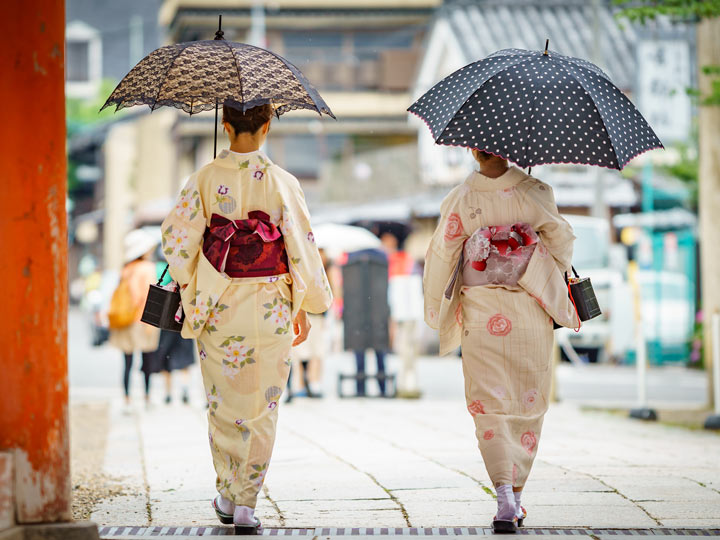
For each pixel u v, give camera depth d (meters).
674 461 13.13
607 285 34.53
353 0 55.59
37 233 7.79
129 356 20.94
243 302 8.40
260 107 8.66
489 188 8.82
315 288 8.70
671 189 44.88
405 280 24.05
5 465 7.63
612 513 9.48
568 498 10.26
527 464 8.69
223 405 8.53
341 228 29.97
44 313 7.82
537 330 8.74
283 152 56.94
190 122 54.69
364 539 8.27
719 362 18.39
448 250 8.91
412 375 24.02
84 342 47.41
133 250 21.19
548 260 8.80
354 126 56.47
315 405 21.64
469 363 8.80
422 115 8.99
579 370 33.78
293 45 56.69
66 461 7.99
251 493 8.46
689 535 8.55
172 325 8.70
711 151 21.94
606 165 8.42
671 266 37.94
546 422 18.75
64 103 8.04
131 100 9.02
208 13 55.41
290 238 8.50
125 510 9.74
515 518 8.49
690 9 17.17
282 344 8.53
